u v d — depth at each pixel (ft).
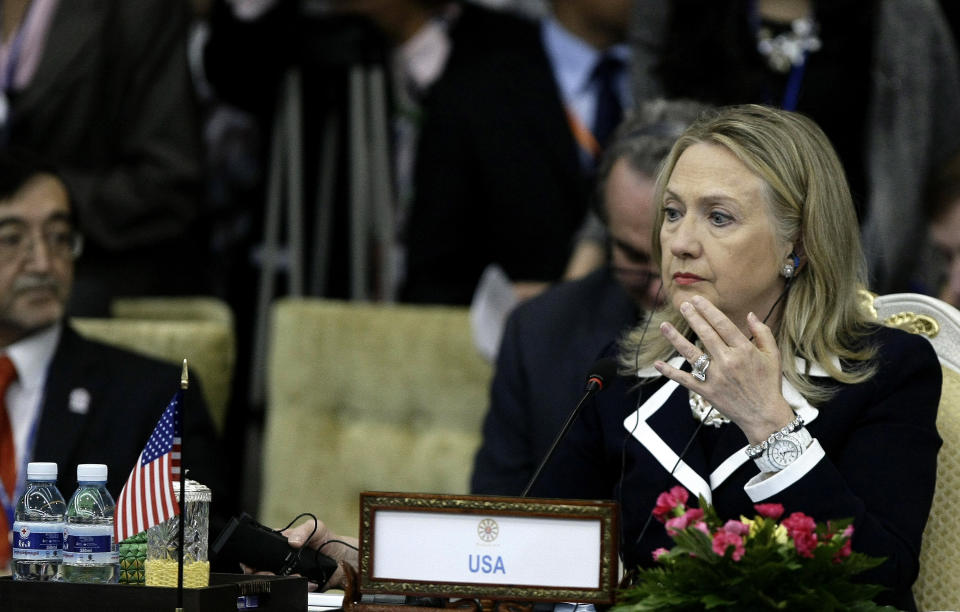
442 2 73.97
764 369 30.68
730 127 33.12
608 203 43.98
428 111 68.44
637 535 34.17
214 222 75.36
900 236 57.47
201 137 73.00
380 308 62.90
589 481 36.65
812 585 25.84
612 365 33.30
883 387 33.14
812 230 32.91
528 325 47.16
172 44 72.13
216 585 29.58
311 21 72.84
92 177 69.97
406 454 61.26
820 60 56.90
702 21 57.21
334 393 62.34
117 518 29.89
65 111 69.92
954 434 35.99
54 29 70.33
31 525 32.37
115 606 28.96
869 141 57.36
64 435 47.55
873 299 38.83
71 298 66.13
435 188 67.62
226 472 49.14
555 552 28.48
